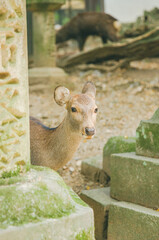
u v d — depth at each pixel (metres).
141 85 10.05
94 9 24.50
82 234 2.83
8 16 2.82
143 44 10.67
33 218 2.63
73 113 3.97
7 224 2.55
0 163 2.86
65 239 2.73
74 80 10.70
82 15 12.84
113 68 11.51
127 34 11.65
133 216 4.00
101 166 5.86
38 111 8.73
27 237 2.55
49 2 10.38
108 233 4.30
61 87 4.12
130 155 4.46
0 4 2.77
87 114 3.90
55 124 7.46
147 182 4.13
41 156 4.36
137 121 8.03
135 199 4.29
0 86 2.81
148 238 3.84
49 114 8.47
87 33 13.23
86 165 6.05
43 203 2.72
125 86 10.18
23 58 2.95
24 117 3.01
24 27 2.95
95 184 5.77
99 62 12.12
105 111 8.53
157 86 9.84
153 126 4.23
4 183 2.80
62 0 10.54
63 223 2.71
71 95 4.14
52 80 10.59
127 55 11.21
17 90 2.92
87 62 12.05
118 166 4.50
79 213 2.82
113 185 4.62
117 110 8.62
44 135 4.46
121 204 4.23
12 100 2.90
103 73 11.44
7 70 2.84
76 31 13.19
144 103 9.03
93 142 7.09
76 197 3.14
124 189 4.44
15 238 2.50
